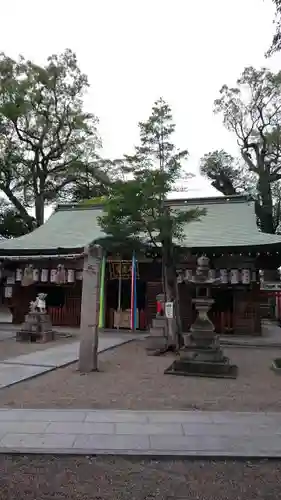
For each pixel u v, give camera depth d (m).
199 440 5.43
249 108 36.84
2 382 8.77
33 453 4.95
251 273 19.47
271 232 35.84
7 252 21.61
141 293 21.94
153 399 7.60
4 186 33.91
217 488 4.23
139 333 19.59
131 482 4.33
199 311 10.73
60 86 33.56
